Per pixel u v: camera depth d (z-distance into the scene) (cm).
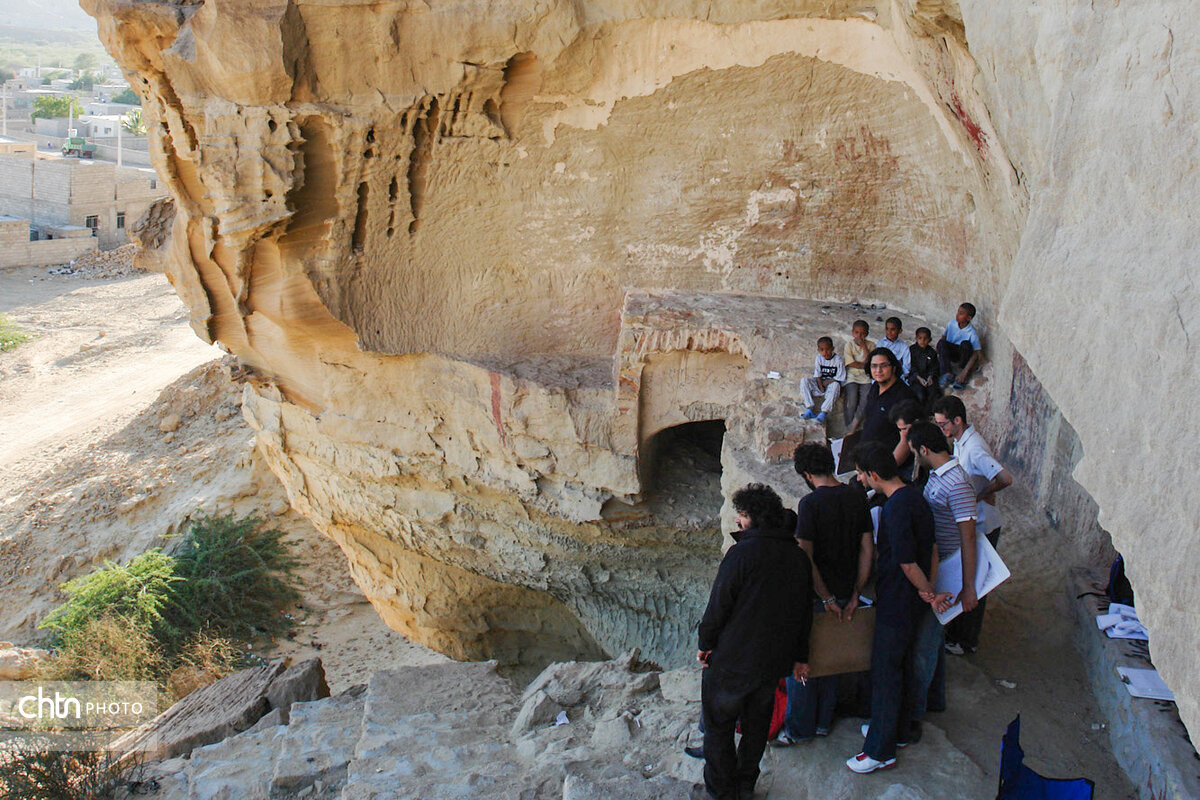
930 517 525
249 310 1278
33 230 4497
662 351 1119
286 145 1127
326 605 2045
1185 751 517
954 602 537
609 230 1278
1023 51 505
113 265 4153
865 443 551
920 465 614
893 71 996
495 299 1328
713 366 1126
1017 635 691
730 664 515
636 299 1226
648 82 1146
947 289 1078
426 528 1424
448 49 1124
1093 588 691
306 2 1076
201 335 1332
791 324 1100
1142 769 539
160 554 1969
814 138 1132
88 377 2964
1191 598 308
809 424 929
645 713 723
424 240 1290
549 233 1295
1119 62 365
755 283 1250
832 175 1153
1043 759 573
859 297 1212
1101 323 363
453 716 828
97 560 2127
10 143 5078
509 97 1195
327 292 1252
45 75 14388
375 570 1623
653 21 1091
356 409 1362
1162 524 323
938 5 693
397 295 1302
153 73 1121
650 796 580
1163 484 323
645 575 1329
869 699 595
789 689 570
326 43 1109
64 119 7275
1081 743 588
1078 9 393
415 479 1395
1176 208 332
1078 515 766
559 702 788
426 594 1582
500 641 1636
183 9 1097
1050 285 395
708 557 1272
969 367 993
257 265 1234
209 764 901
